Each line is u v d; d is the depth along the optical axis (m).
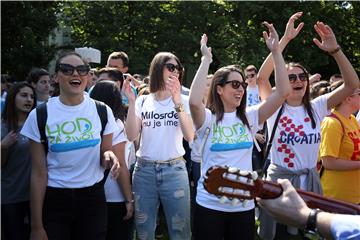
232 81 3.17
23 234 3.66
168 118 3.61
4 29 17.94
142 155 3.65
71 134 2.85
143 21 18.20
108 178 3.52
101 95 3.46
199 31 18.48
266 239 3.87
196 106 3.17
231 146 3.18
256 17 20.56
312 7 20.36
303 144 3.66
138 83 5.96
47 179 2.87
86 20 18.77
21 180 3.62
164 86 3.64
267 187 1.50
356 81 3.64
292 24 3.50
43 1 18.88
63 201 2.85
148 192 3.61
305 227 1.40
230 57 18.25
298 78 3.65
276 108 3.31
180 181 3.59
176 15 18.41
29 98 3.76
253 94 7.11
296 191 1.56
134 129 3.58
